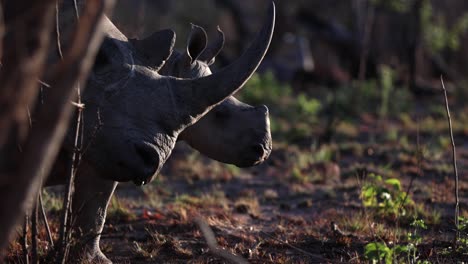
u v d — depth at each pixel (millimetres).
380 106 36469
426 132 30641
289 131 29281
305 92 42219
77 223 12336
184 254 13836
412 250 13367
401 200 16219
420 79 47406
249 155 12875
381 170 22484
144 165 10969
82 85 10125
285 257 13695
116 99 11164
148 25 41219
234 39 46000
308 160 24344
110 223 16078
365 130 31375
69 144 11148
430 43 43438
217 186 21219
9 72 6582
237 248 14195
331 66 45844
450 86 46406
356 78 45781
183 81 11531
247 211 17812
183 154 24875
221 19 45531
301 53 44969
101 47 11359
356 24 46594
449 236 15328
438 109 36250
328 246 14492
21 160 6496
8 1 7461
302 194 20109
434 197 19219
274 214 17875
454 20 52250
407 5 41719
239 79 11375
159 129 11195
